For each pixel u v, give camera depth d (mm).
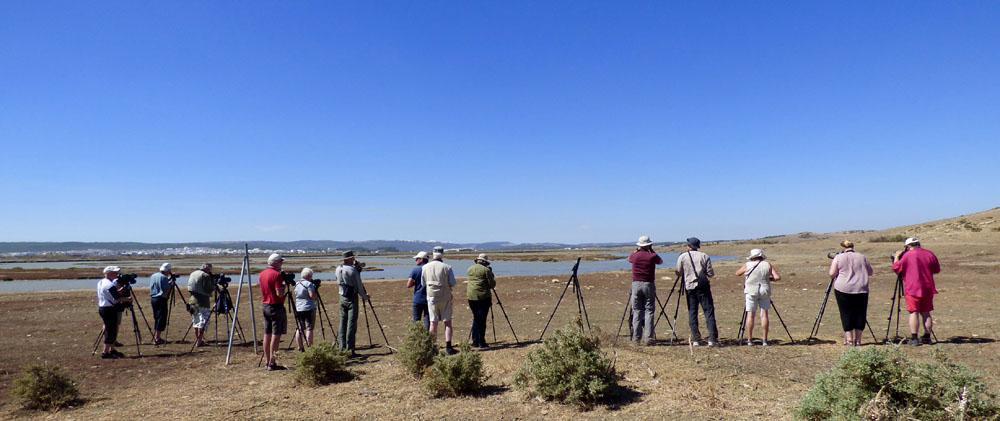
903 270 9922
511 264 70875
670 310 17188
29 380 8281
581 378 6918
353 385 8602
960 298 17234
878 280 25000
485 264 11727
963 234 47188
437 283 10703
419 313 11633
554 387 7102
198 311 13320
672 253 94250
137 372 10641
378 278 44219
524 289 26609
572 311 17562
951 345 9539
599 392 6949
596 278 32594
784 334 11805
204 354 12281
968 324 12195
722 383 7488
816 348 9695
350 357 11164
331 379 9008
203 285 13344
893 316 14125
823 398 5461
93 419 7520
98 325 16859
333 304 22047
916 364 5508
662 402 6789
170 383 9711
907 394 5199
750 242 111875
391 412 7105
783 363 8570
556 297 22656
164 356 12062
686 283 10227
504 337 12930
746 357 9000
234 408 7641
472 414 6871
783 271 32438
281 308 10469
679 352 9445
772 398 6781
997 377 7434
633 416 6387
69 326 16672
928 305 9680
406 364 8930
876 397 5121
